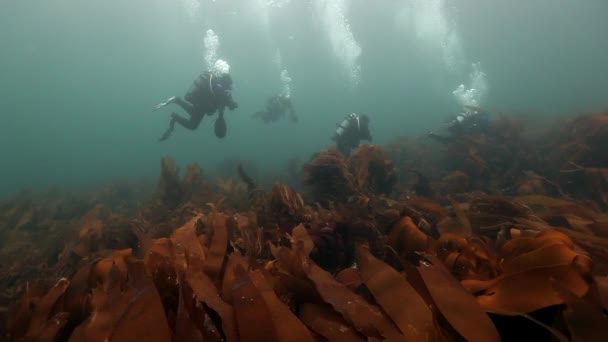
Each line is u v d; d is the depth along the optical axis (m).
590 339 0.77
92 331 0.95
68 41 65.88
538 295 0.92
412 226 1.87
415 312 0.91
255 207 3.17
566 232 1.51
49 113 117.06
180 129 77.06
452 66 63.75
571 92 42.88
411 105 81.44
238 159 13.12
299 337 0.84
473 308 0.89
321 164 3.69
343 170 3.63
